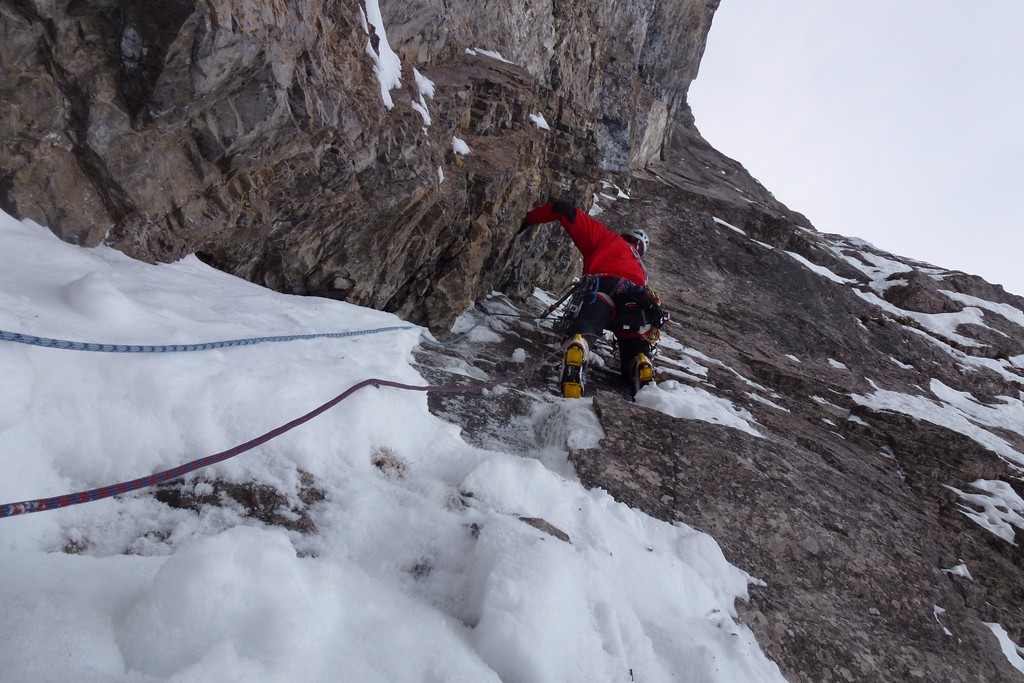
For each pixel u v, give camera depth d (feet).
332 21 9.78
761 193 61.52
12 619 3.83
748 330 28.12
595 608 6.00
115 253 8.26
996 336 38.70
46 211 7.54
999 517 15.98
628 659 5.82
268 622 4.19
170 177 8.32
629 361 15.81
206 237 9.36
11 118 6.97
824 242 47.24
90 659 3.78
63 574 4.47
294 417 6.91
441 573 5.91
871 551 9.77
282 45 8.25
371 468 7.09
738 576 8.14
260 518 5.81
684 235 35.73
